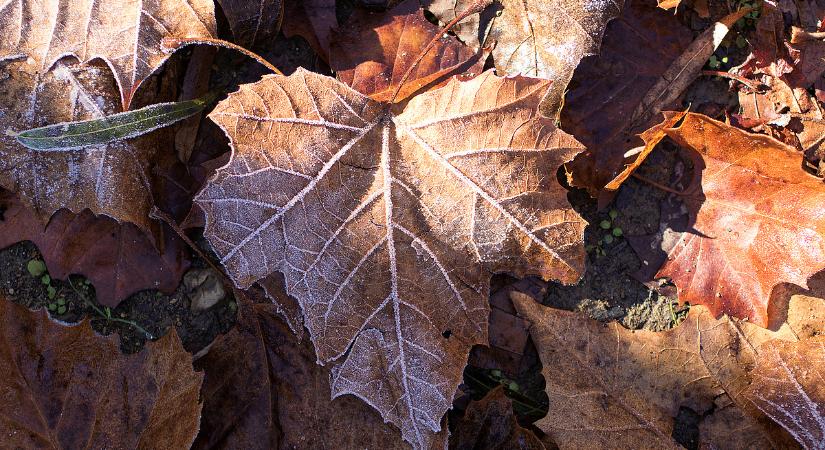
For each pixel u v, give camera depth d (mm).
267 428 328
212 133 339
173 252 338
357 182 308
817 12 349
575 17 318
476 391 348
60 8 311
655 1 336
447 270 313
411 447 323
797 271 323
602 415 327
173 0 308
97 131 316
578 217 308
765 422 331
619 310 345
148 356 316
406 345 315
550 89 323
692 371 332
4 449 310
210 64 337
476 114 301
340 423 326
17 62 315
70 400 314
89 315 344
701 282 336
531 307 330
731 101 348
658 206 344
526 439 331
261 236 302
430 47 313
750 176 324
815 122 344
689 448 339
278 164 299
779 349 326
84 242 337
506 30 326
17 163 319
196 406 312
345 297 311
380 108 309
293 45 345
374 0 334
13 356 313
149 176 326
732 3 350
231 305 345
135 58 307
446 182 307
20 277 344
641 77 338
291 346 330
